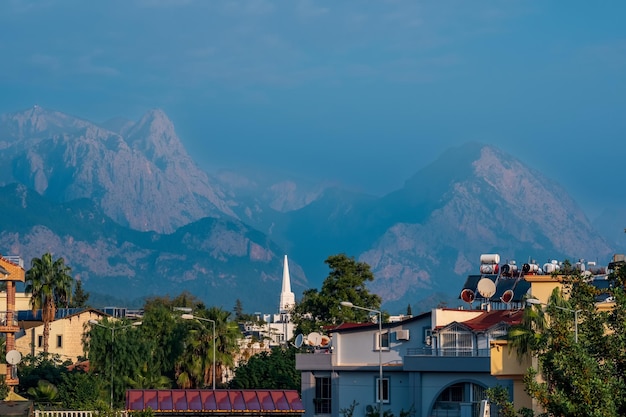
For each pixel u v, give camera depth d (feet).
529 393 128.36
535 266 368.07
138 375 399.65
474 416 289.33
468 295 351.67
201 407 251.80
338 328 331.57
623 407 120.57
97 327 408.26
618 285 136.67
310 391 326.44
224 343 413.59
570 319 136.87
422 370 301.22
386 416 302.25
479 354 302.04
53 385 377.30
